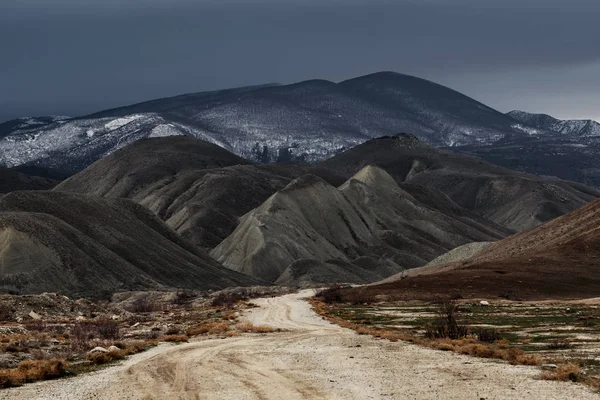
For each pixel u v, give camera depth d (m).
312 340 51.16
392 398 25.61
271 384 29.94
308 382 30.17
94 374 35.09
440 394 26.14
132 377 33.44
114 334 61.34
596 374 30.25
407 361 36.19
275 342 50.62
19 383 32.69
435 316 72.50
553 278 113.81
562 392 25.67
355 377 31.19
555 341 44.03
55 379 33.91
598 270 118.38
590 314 67.62
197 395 27.73
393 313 81.38
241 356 41.56
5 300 90.75
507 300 99.56
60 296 97.94
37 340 55.09
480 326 58.66
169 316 94.81
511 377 29.50
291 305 107.94
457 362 35.00
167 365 37.88
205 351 45.22
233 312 92.94
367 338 51.25
